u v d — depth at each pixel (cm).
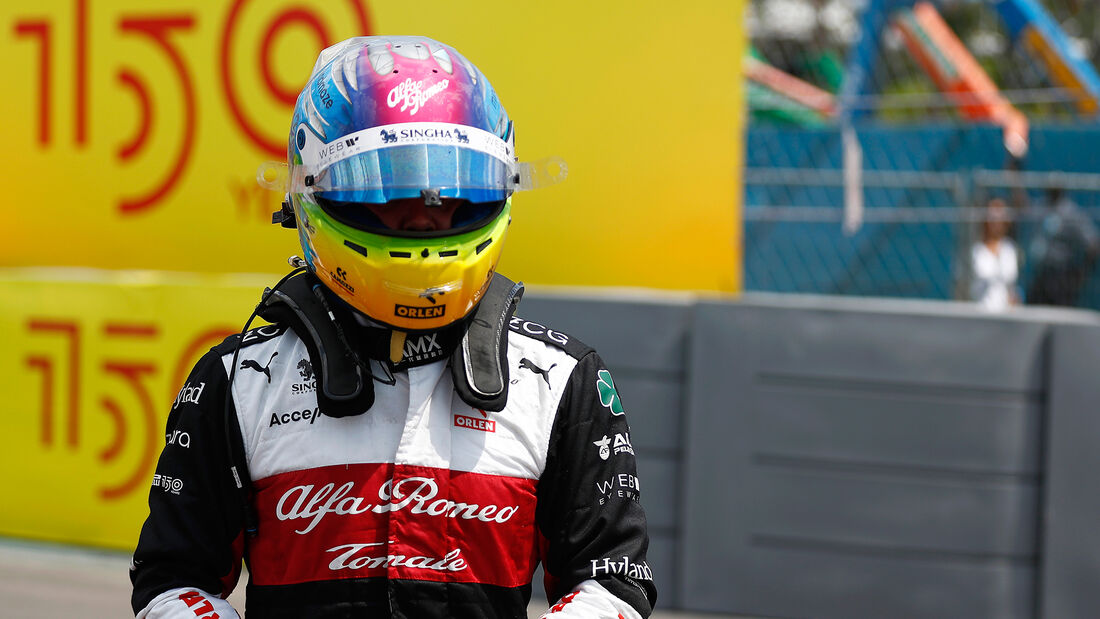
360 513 351
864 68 2420
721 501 938
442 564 352
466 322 371
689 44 991
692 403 939
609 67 1005
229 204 1113
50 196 1179
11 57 1180
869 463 920
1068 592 895
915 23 2506
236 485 359
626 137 1006
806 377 927
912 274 1839
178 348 1037
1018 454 903
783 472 933
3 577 1001
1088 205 1839
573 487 369
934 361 910
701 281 1003
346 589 349
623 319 950
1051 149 1894
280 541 354
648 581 368
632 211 1010
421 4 1041
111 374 1058
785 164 1938
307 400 358
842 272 1850
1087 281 1662
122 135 1147
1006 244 1568
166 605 351
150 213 1143
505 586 358
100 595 967
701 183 998
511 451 361
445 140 357
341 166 355
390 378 359
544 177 388
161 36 1122
